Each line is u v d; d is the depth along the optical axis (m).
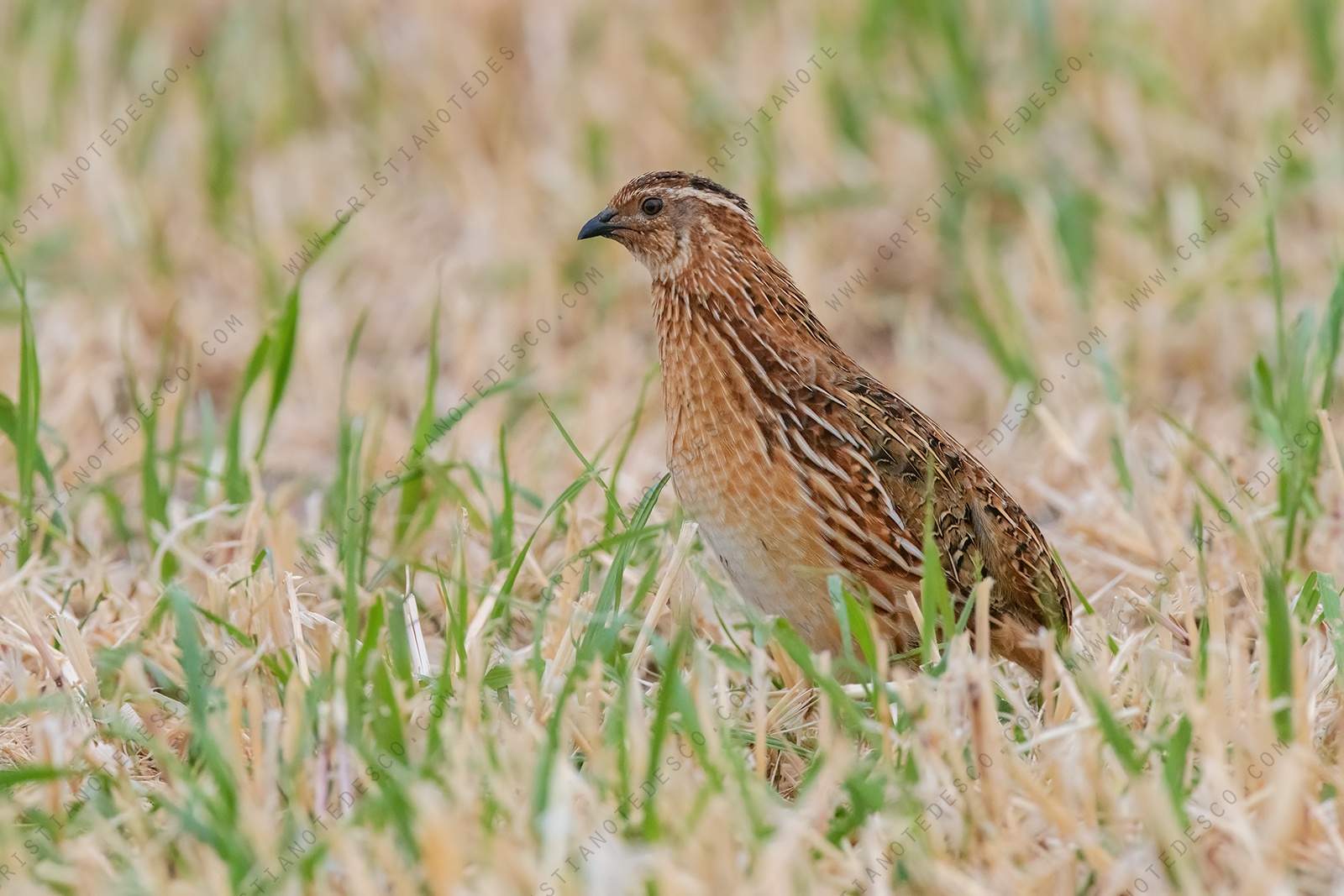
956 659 9.54
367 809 8.64
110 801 9.41
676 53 21.25
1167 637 11.62
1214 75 20.64
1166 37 20.80
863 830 8.93
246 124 21.33
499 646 11.29
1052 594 11.84
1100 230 18.84
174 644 11.26
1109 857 8.58
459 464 13.41
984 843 8.85
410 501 13.52
